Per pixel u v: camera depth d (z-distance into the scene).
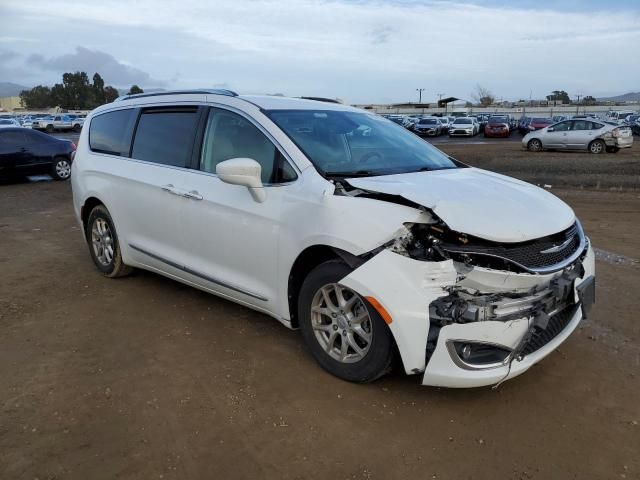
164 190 4.39
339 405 3.17
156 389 3.34
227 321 4.36
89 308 4.65
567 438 2.91
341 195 3.28
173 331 4.17
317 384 3.39
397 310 2.92
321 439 2.86
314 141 3.81
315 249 3.38
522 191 3.60
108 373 3.53
